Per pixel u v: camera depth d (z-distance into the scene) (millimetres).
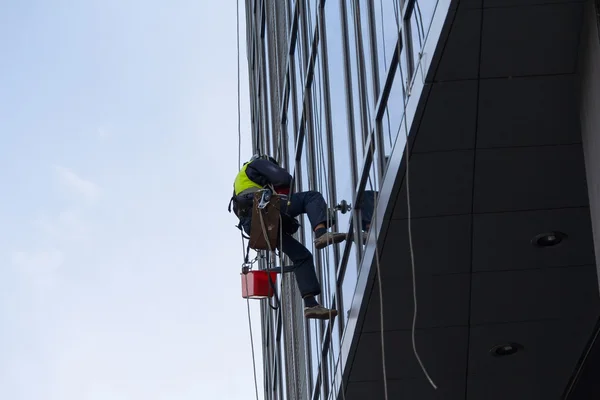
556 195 14070
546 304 16141
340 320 18922
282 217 15586
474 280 15570
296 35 26453
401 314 16250
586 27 11750
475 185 13891
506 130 13086
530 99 12680
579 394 17469
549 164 13570
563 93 12617
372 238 15281
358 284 16359
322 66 21266
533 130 13094
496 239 14781
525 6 11539
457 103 12695
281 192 15820
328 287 20594
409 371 17516
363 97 16969
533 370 17688
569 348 17203
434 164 13547
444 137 13156
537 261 15242
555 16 11719
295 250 15930
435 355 17109
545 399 18328
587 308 16250
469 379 17859
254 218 15484
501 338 16844
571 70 12398
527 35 11914
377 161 15562
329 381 20750
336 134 19703
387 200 14242
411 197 14070
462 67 12250
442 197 14070
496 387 18125
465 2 11438
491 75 12383
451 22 11695
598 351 16594
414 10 13438
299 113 25672
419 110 12789
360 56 17188
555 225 14586
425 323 16422
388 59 15000
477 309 16156
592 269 15438
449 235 14695
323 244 14867
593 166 12227
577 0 11539
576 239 14805
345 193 18625
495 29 11797
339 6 19344
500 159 13484
